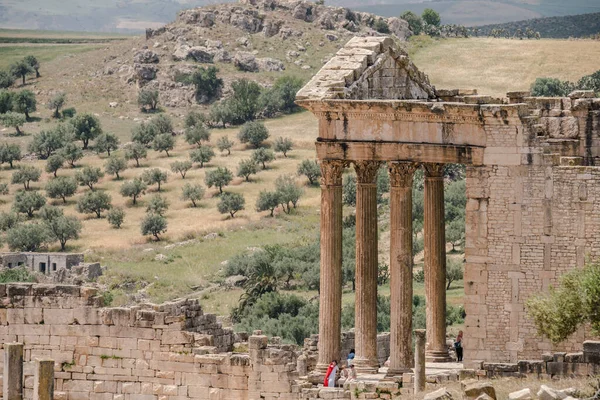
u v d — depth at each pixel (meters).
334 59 103.00
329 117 100.25
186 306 99.25
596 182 96.38
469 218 97.88
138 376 96.94
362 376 99.50
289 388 93.81
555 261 96.94
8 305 98.81
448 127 98.38
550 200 97.00
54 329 98.38
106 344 97.56
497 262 97.56
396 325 100.25
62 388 98.19
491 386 79.94
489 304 97.75
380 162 101.81
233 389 94.88
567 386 83.69
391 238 100.31
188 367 95.75
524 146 97.19
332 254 101.12
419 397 86.75
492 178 97.62
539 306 93.44
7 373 76.75
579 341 95.75
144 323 96.94
